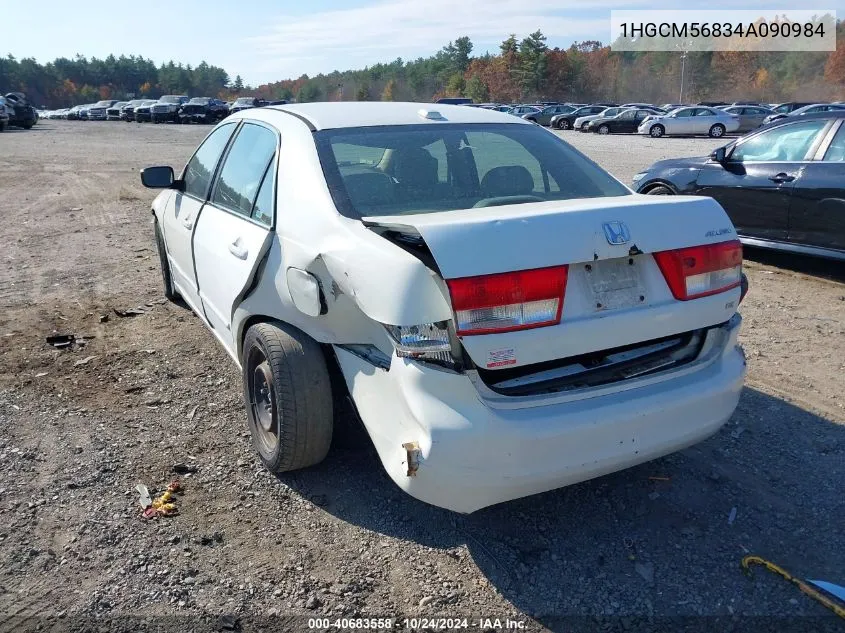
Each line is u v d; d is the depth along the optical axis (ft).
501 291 7.93
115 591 8.67
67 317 19.24
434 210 10.40
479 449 8.04
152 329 18.13
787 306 19.83
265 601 8.56
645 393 8.88
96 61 515.91
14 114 126.82
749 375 15.02
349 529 9.95
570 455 8.39
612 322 8.57
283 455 10.64
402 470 8.41
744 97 322.75
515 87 345.72
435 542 9.68
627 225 8.66
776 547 9.50
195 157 16.40
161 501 10.48
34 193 45.93
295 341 10.39
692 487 10.89
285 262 10.41
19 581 8.84
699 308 9.24
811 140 22.38
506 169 11.51
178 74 517.14
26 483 10.93
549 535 9.83
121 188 48.26
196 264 14.57
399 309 8.18
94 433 12.55
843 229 21.26
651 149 80.94
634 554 9.41
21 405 13.70
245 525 10.01
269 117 13.01
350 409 11.09
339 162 10.89
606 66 371.35
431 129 12.02
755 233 23.84
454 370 8.06
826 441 12.19
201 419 13.16
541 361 8.27
